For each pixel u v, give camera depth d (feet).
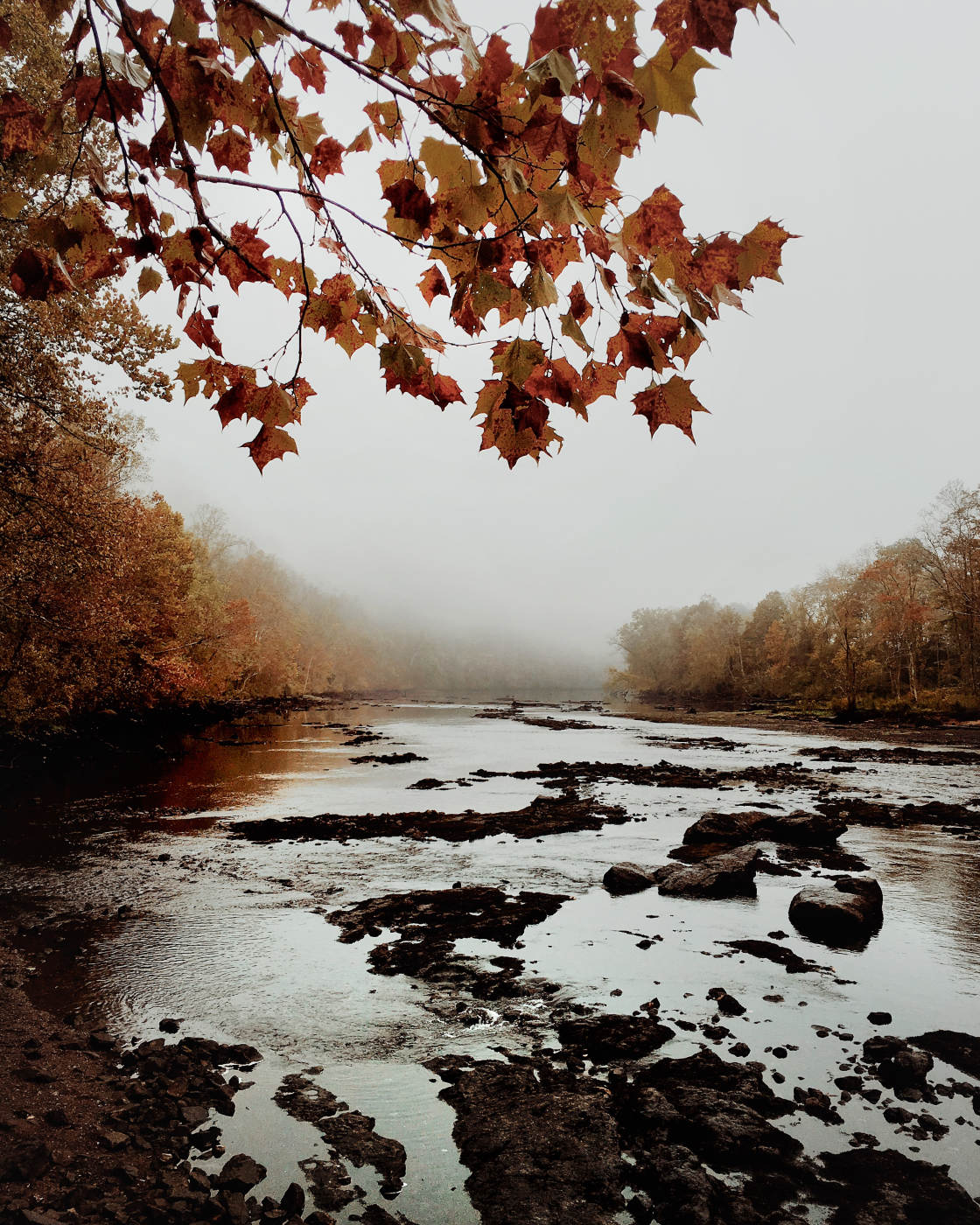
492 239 5.47
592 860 45.50
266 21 4.75
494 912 34.30
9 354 43.50
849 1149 16.28
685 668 378.53
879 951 29.63
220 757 103.60
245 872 41.81
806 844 49.29
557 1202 14.58
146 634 98.27
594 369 5.70
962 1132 16.92
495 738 146.61
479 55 4.25
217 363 6.15
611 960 28.50
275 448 6.12
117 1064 19.89
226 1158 15.80
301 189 5.60
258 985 25.89
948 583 201.67
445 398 6.33
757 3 3.51
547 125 4.36
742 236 4.73
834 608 242.99
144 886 38.65
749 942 30.63
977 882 40.14
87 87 5.37
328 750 117.70
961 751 116.37
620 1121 17.47
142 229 6.07
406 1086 19.13
